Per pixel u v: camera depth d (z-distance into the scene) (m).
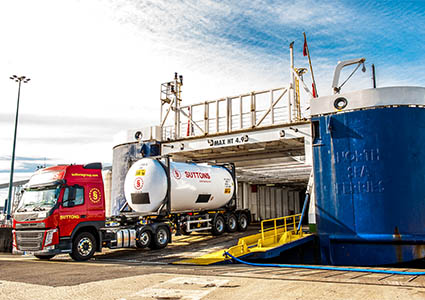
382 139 15.41
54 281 8.20
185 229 18.42
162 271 9.65
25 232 12.52
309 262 16.42
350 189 15.71
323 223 16.17
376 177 15.29
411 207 14.84
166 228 16.47
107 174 36.00
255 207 38.81
